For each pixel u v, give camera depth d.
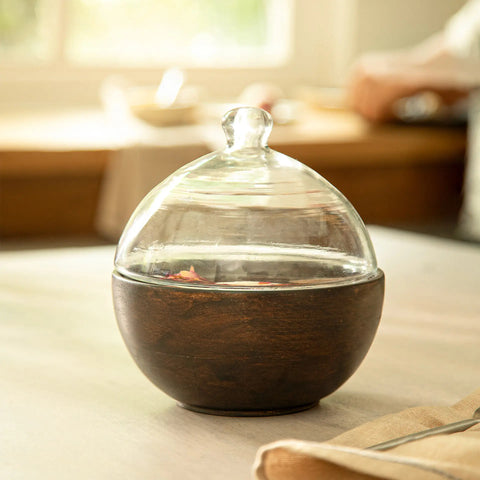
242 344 0.61
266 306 0.61
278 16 4.31
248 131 0.67
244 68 4.22
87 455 0.58
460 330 0.92
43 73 3.91
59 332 0.91
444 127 3.32
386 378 0.76
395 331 0.92
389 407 0.68
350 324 0.63
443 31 4.32
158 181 2.78
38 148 2.75
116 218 2.84
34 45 3.92
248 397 0.64
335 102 3.70
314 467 0.48
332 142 3.00
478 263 1.27
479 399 0.66
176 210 0.65
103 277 1.17
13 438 0.61
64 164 2.79
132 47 4.10
